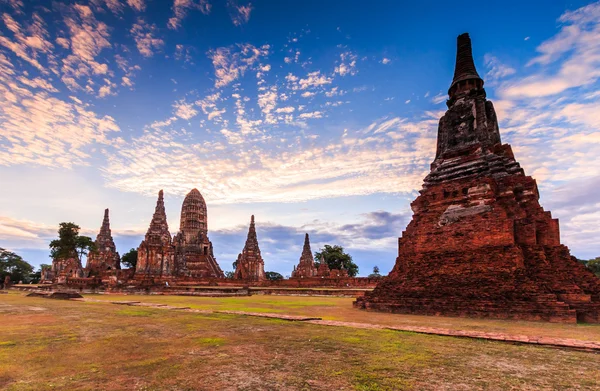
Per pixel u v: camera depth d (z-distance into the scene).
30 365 7.73
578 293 16.33
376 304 20.31
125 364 7.82
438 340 10.59
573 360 8.27
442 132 26.58
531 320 15.62
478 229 20.53
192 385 6.42
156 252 56.31
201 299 34.00
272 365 7.75
